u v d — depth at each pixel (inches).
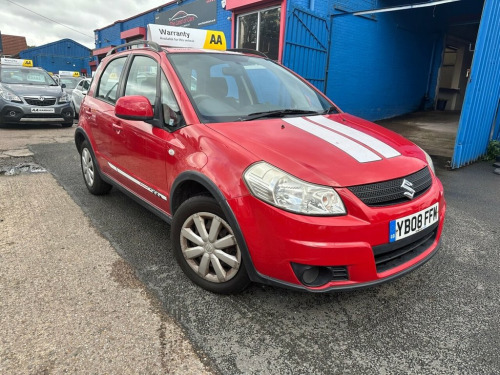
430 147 308.0
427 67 524.4
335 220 77.5
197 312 90.7
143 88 126.0
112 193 178.4
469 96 232.2
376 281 82.2
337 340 82.7
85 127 164.1
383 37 434.3
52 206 158.9
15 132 365.1
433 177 102.2
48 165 230.7
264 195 80.0
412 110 525.0
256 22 376.2
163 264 113.0
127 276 105.7
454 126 413.4
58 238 128.4
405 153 99.5
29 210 153.6
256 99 122.3
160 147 108.7
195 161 94.2
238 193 83.6
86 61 1278.3
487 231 146.1
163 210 115.6
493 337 84.7
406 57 479.2
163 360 75.0
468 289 104.7
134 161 125.4
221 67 125.2
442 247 131.3
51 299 93.6
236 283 92.2
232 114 108.6
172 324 86.0
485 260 122.0
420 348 80.8
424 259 92.7
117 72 149.5
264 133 95.5
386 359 77.3
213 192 88.1
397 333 85.5
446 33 514.0
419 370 74.5
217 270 94.1
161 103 113.3
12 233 131.3
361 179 81.9
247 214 82.4
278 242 79.2
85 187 187.2
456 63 566.6
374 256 81.6
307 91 138.7
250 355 77.3
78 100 470.9
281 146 88.7
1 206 157.3
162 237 131.7
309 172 80.7
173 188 102.7
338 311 93.0
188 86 110.6
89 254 117.7
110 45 761.6
